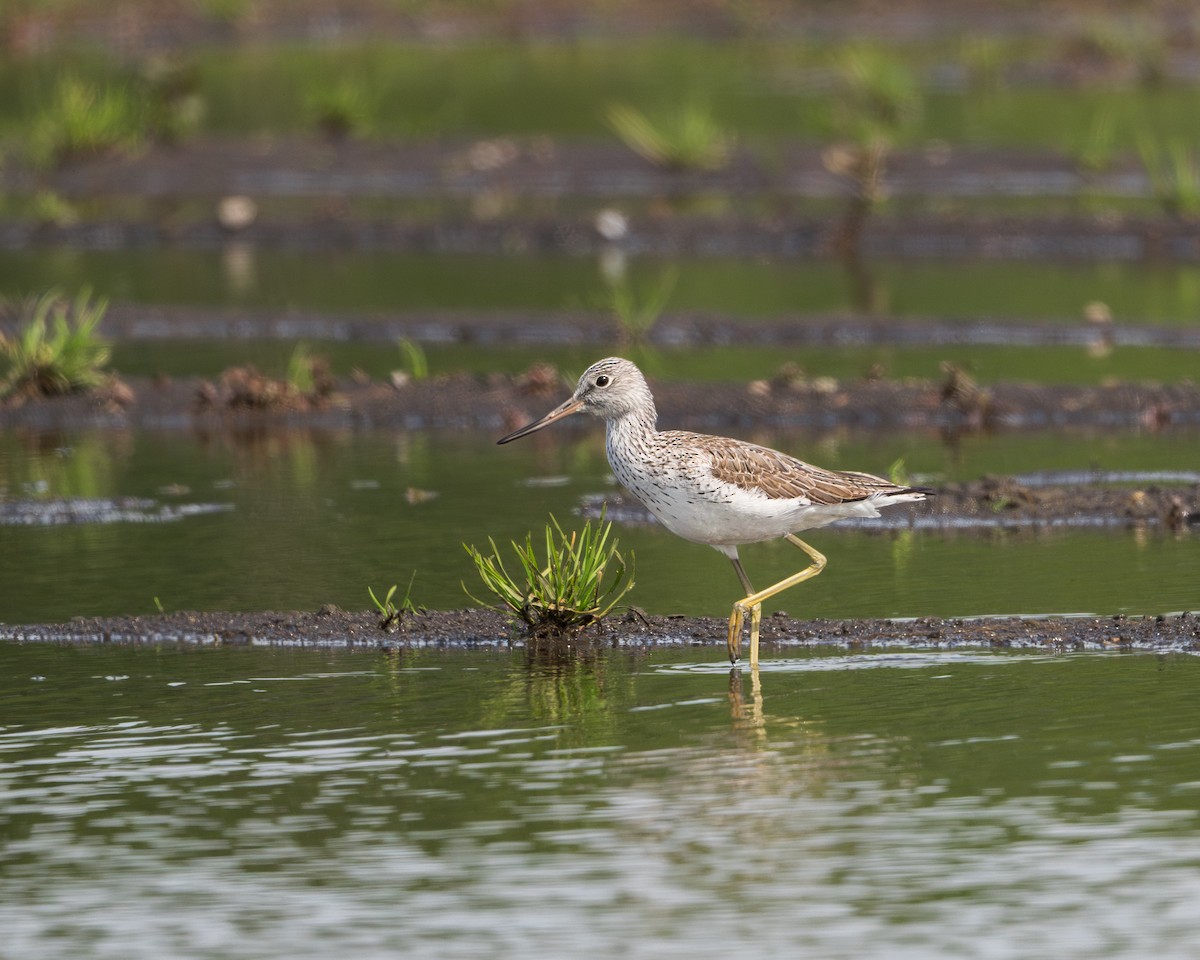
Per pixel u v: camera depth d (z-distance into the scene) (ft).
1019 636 38.88
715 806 30.07
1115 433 60.70
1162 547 46.42
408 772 31.99
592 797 30.55
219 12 171.53
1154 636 38.55
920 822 29.19
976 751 32.24
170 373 69.62
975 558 45.96
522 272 89.81
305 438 62.44
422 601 42.83
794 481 37.76
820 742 32.96
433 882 27.50
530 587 40.32
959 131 120.47
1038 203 101.30
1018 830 28.76
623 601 42.98
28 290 83.82
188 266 91.81
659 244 96.68
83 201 107.86
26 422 64.23
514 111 128.67
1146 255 92.63
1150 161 103.45
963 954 24.90
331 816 30.01
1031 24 172.04
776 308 79.97
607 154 114.73
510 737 33.71
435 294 83.87
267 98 133.39
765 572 45.21
